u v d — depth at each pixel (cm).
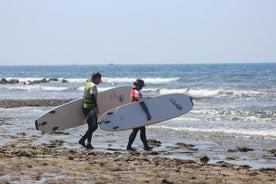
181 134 4725
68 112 4109
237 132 4809
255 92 10781
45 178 2436
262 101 8700
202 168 2859
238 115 6456
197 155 3466
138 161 3069
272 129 4997
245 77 18688
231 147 3884
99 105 4275
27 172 2570
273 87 12544
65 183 2319
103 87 15562
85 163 2933
